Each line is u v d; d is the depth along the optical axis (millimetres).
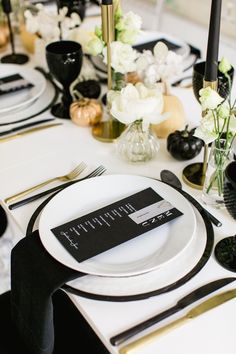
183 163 1048
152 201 877
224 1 2090
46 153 1093
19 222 886
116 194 916
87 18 1800
